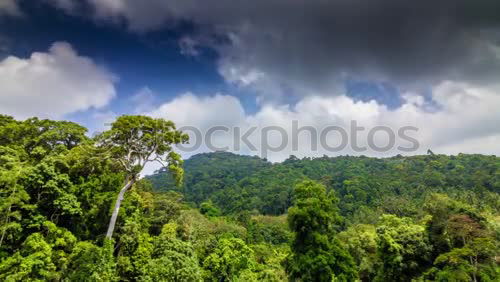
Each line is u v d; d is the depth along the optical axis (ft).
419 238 106.93
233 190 458.09
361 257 133.39
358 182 370.32
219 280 107.55
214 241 128.88
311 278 84.12
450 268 88.43
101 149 79.56
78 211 72.23
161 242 85.40
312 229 90.07
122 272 76.95
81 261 65.46
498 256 92.68
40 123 92.48
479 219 103.81
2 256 58.59
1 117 92.17
